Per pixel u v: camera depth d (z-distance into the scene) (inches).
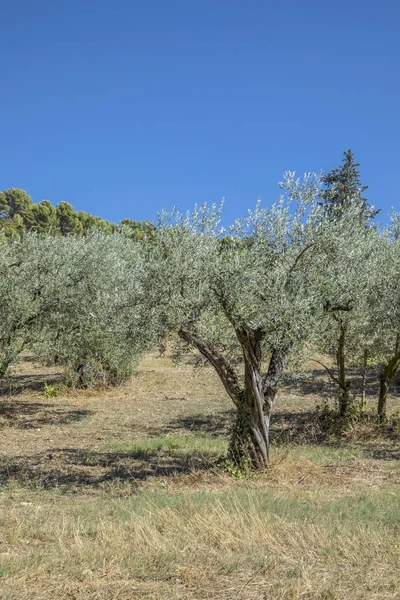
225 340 426.9
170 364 1200.8
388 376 657.0
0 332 652.1
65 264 669.9
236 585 221.0
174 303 387.9
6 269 642.2
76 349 708.7
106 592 214.2
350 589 215.8
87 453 527.5
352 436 609.0
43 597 210.2
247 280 387.5
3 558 248.1
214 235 402.0
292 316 386.0
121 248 840.3
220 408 794.8
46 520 314.3
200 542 269.1
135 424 694.5
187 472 451.2
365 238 510.6
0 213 3038.9
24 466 478.3
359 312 561.6
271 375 449.7
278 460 465.7
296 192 422.9
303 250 407.8
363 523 292.7
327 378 1000.2
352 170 1430.9
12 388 943.0
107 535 276.4
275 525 288.8
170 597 210.7
